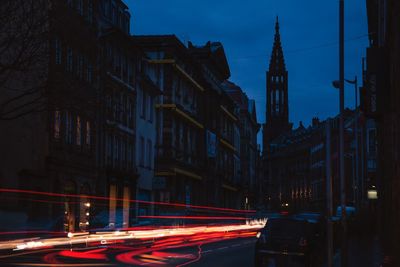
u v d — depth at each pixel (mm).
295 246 19984
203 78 73125
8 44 23438
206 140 74375
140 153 54750
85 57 35844
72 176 40344
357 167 52812
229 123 91625
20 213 33938
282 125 186875
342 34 18656
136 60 52750
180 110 62750
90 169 43094
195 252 29078
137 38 60312
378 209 41938
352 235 40219
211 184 76812
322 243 23250
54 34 25875
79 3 39031
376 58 21359
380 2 25250
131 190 51312
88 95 26719
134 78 52219
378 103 21391
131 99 51625
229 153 91625
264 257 20266
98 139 44656
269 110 188500
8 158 34125
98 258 24500
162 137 60219
